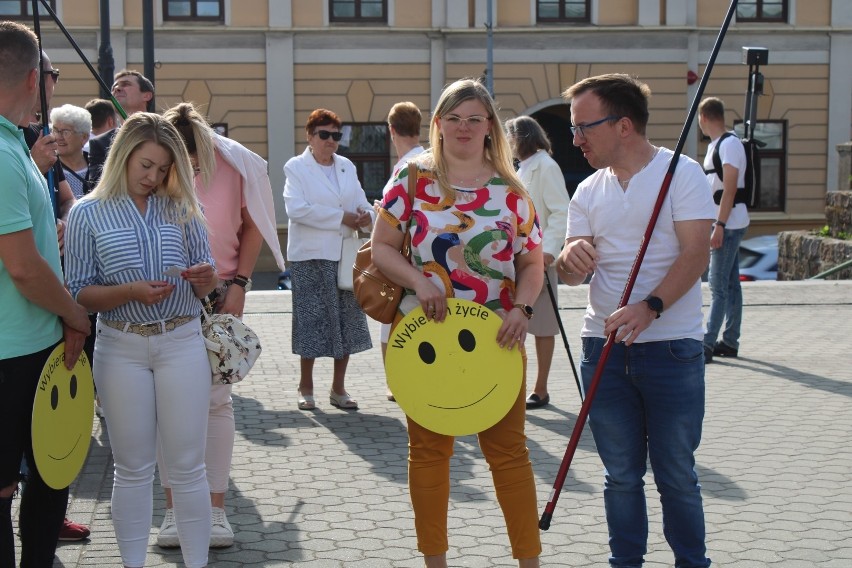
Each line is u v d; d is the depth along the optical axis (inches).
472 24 956.6
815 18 989.2
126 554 149.6
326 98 952.9
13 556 133.9
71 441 140.2
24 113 133.7
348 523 182.4
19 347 131.6
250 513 187.8
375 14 954.7
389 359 143.4
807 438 233.8
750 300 443.5
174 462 151.2
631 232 142.6
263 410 265.4
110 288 143.6
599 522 181.8
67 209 197.0
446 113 143.2
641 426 146.9
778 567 161.2
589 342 148.2
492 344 142.9
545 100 967.0
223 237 178.9
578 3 970.1
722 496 194.7
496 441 146.9
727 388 285.1
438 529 146.2
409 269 143.4
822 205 1007.6
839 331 374.9
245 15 938.1
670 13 966.4
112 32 916.6
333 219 260.8
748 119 410.0
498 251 143.9
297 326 264.5
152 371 149.5
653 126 978.1
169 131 149.2
